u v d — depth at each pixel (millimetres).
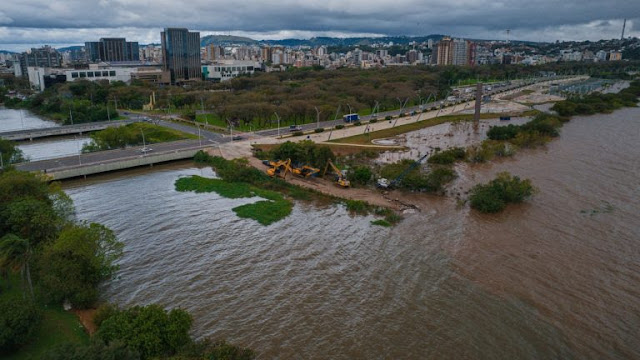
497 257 92000
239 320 71562
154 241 100438
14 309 61125
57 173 143000
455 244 98250
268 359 62656
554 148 186375
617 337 67688
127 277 84688
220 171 154000
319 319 71750
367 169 143625
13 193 96438
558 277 84125
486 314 73000
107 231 82250
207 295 78812
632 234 101938
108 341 59250
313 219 113938
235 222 111375
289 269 87875
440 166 158875
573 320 71562
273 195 131000
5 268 69125
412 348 65000
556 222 109312
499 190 122125
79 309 72625
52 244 77875
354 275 85438
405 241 100125
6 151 153375
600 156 171500
